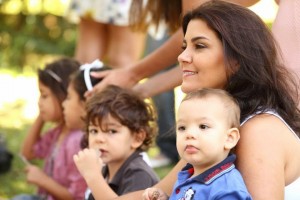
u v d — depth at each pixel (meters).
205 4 2.45
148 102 3.45
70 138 3.87
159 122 5.54
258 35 2.36
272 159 2.23
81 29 5.30
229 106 2.26
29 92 8.73
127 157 3.28
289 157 2.30
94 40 5.25
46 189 3.89
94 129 3.29
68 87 3.88
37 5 9.91
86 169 2.78
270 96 2.36
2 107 8.01
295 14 2.73
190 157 2.23
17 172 5.68
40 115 4.31
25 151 4.36
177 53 3.33
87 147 3.53
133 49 5.19
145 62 3.47
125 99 3.28
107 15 5.08
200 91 2.29
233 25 2.35
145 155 3.41
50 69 4.08
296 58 2.68
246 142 2.29
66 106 3.82
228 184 2.17
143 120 3.31
